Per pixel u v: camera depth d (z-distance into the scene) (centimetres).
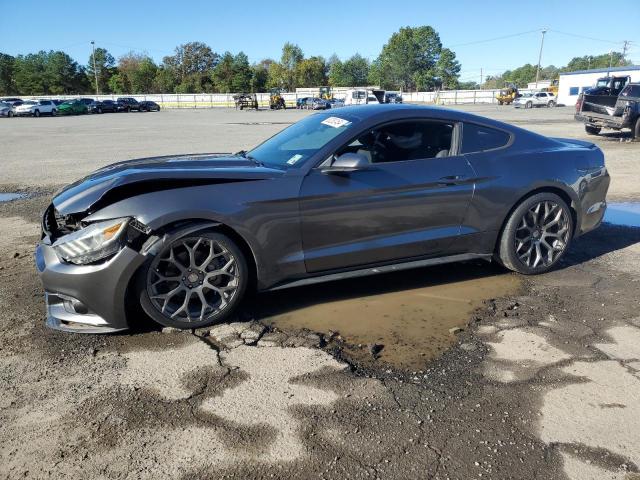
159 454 232
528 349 323
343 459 228
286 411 262
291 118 3684
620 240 564
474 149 424
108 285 320
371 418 256
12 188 952
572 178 451
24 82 9950
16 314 383
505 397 272
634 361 308
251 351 323
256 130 2409
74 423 255
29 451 235
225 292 352
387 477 217
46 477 219
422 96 7638
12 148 1662
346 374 297
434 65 11262
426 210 400
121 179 333
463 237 419
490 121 440
